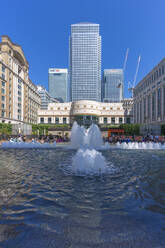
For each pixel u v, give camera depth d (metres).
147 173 7.88
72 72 168.12
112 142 33.84
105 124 88.88
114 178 6.98
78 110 84.25
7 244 2.74
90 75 166.62
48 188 5.68
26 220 3.55
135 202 4.51
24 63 73.25
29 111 80.50
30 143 25.09
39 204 4.38
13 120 62.16
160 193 5.21
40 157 13.44
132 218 3.62
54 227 3.27
